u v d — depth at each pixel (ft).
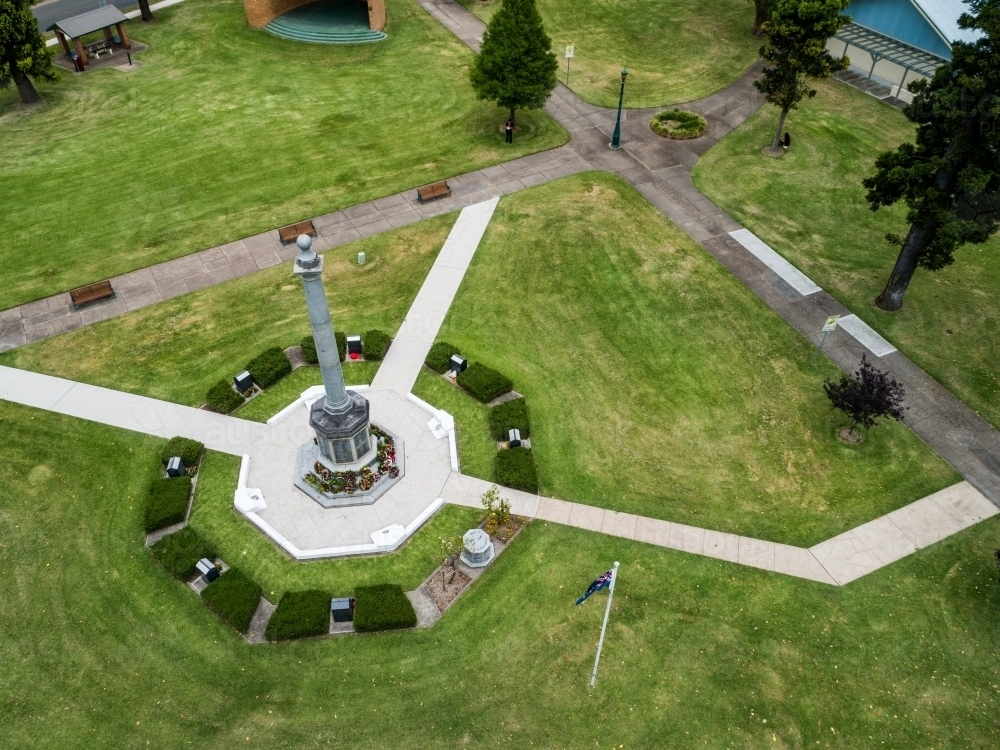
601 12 170.91
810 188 115.96
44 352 88.58
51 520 70.95
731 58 152.56
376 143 126.31
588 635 63.10
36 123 131.75
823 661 61.62
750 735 57.36
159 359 87.66
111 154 123.34
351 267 100.83
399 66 150.00
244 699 58.85
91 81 144.46
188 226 107.76
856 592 66.23
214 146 124.98
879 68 141.59
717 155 124.06
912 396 83.66
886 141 126.72
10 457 76.54
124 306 94.84
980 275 99.55
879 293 96.99
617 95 140.67
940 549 69.46
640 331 91.71
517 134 128.67
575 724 57.82
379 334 88.94
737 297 96.43
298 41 159.43
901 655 61.98
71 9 171.32
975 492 74.18
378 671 60.64
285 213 110.32
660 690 59.72
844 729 57.67
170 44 157.38
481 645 62.39
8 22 124.77
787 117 133.49
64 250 103.65
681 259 102.37
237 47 156.66
